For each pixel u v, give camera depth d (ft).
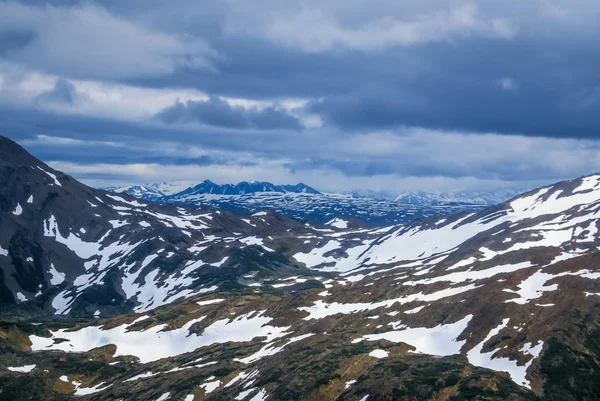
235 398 442.91
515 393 359.87
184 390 477.77
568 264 555.28
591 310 453.99
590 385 375.66
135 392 499.92
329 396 415.03
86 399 512.22
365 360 450.71
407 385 385.50
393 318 550.77
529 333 438.81
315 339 518.78
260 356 539.29
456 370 399.44
